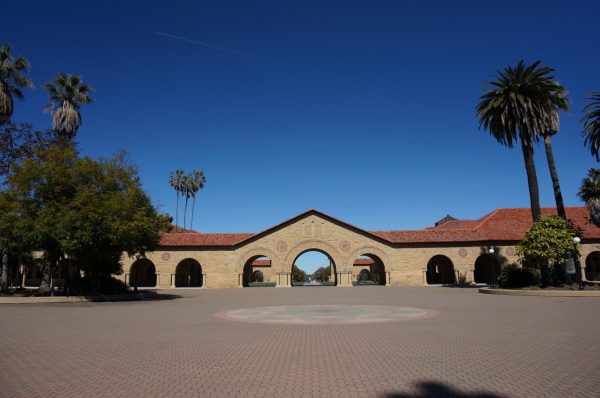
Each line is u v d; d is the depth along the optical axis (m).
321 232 50.69
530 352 9.28
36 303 25.94
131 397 6.41
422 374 7.52
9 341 11.27
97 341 11.20
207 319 16.27
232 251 50.31
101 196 27.61
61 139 36.31
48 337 11.93
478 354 9.13
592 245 46.28
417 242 49.47
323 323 14.70
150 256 49.50
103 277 33.03
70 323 15.19
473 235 49.50
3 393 6.65
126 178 30.61
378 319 15.75
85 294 30.14
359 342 10.70
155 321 15.70
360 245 50.25
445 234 50.44
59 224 25.34
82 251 26.47
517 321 14.51
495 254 48.16
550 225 30.41
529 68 33.03
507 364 8.22
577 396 6.25
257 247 50.47
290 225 50.91
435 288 42.09
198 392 6.60
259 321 15.48
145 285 56.25
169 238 50.69
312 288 46.41
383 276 51.31
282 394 6.44
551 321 14.36
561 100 33.81
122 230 26.22
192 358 9.00
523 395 6.33
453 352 9.36
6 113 33.84
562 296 26.83
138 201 30.66
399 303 23.38
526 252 30.77
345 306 21.86
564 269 32.91
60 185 27.09
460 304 21.89
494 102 33.12
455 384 6.90
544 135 34.38
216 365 8.34
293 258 50.28
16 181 26.66
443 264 55.75
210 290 44.09
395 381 7.09
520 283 31.91
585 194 45.12
